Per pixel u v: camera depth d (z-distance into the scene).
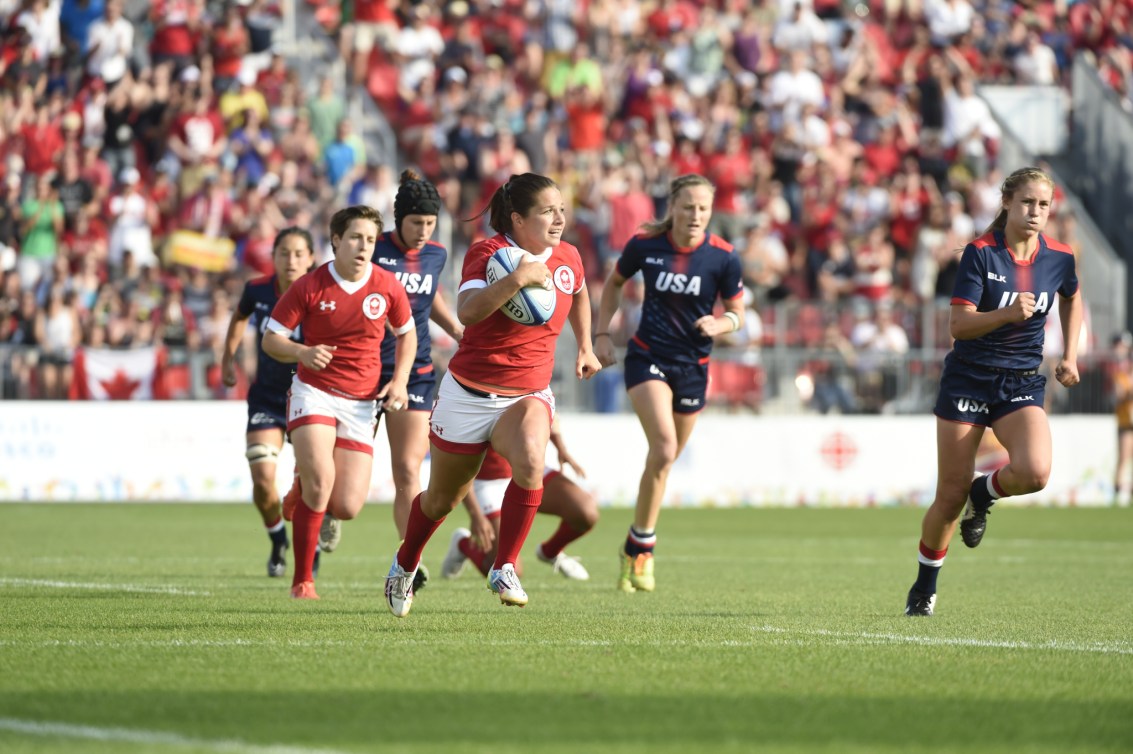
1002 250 27.69
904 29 98.31
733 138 84.69
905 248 84.31
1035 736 16.28
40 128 78.69
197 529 53.53
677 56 92.50
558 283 24.39
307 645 22.72
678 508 71.69
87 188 76.31
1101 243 85.44
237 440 68.19
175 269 74.06
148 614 27.05
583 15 92.88
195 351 68.50
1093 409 77.00
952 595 33.72
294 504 32.09
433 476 25.22
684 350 34.41
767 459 73.44
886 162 88.62
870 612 29.20
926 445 74.75
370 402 29.58
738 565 42.78
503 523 25.11
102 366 67.25
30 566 38.94
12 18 83.25
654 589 34.41
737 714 17.31
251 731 16.12
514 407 24.55
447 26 92.00
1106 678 20.23
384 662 20.98
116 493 66.94
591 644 23.12
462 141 82.25
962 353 27.67
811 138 87.56
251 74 84.56
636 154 83.56
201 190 75.62
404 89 88.44
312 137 80.69
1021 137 95.56
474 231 81.19
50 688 18.73
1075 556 47.28
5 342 69.25
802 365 73.88
